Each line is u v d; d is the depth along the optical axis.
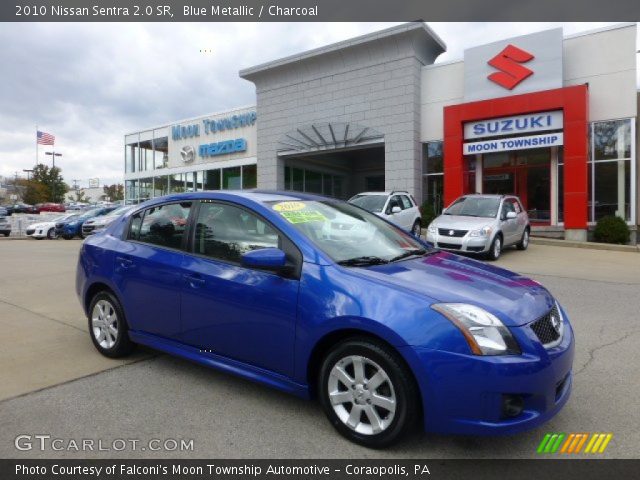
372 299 3.02
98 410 3.57
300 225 3.68
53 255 14.01
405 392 2.88
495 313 2.89
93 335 4.86
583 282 8.82
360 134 21.00
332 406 3.18
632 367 4.43
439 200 19.83
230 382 4.10
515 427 2.74
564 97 16.27
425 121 20.02
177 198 4.42
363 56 20.78
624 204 16.12
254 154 25.94
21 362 4.61
